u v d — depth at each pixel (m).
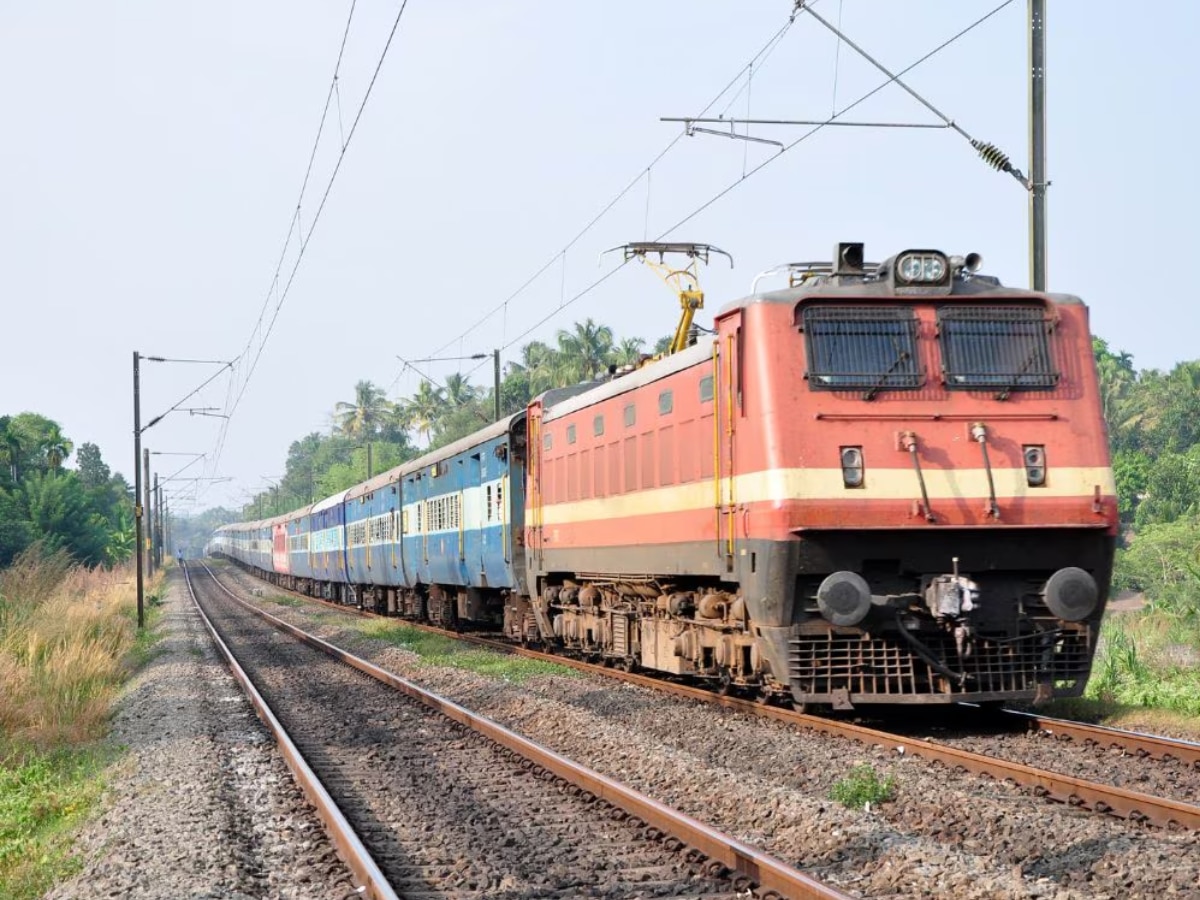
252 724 22.00
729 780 14.17
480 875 11.27
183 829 13.35
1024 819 11.83
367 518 57.44
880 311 17.44
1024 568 17.27
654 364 22.02
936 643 17.50
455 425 113.25
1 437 104.44
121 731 22.69
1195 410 105.25
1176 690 20.45
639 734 17.94
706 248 29.47
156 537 127.75
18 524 87.81
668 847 11.73
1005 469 17.03
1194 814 11.40
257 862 12.18
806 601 17.16
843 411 17.03
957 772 14.32
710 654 21.27
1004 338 17.47
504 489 32.66
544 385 104.62
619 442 23.52
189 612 62.84
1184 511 79.31
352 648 38.69
